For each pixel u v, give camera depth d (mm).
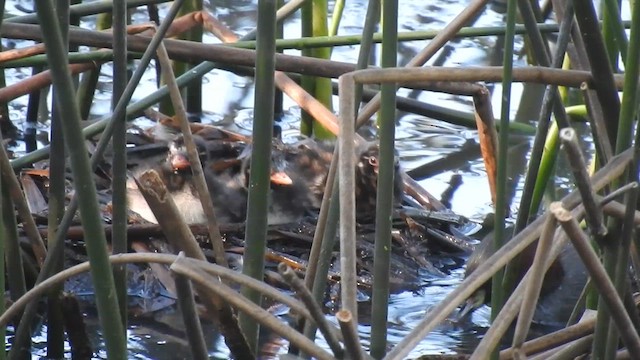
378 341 5793
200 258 5934
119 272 6395
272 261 8875
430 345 7609
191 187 10039
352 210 4918
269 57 5789
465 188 11078
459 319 8047
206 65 8805
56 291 6859
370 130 12453
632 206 4977
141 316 8047
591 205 4637
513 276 6887
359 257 9141
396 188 10055
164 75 7148
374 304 5770
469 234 10000
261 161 5996
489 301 8188
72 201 6359
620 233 5137
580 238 4316
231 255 8914
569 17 6039
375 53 14633
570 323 6391
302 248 9336
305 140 10859
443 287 8906
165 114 12133
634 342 4672
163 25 6375
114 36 6172
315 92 11633
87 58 8367
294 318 7996
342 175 4938
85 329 7145
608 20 6691
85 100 10586
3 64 8438
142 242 8789
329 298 8359
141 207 9898
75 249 8680
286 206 10117
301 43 8859
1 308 5758
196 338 5727
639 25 5180
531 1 7367
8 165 6684
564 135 4273
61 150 6664
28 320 6523
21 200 6984
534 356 5820
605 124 5801
